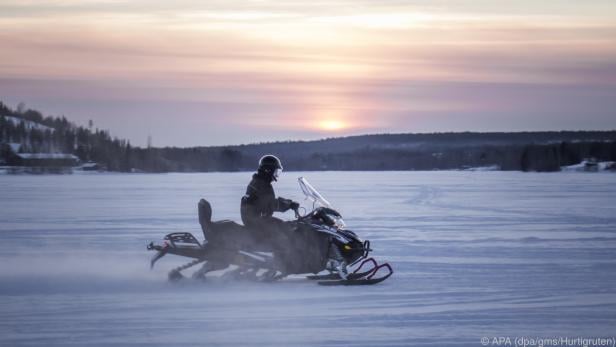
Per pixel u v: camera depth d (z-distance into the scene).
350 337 9.01
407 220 28.34
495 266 15.33
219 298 11.52
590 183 76.94
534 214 31.36
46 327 9.49
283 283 13.15
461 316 10.23
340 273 12.91
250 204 13.01
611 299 11.50
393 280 13.44
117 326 9.55
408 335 9.12
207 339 8.88
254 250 13.05
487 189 62.22
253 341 8.80
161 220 28.44
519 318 10.11
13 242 20.58
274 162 13.17
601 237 21.42
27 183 81.50
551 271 14.55
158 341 8.80
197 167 194.25
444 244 19.77
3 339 8.89
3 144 181.62
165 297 11.61
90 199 45.28
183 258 16.94
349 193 55.28
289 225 13.06
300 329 9.41
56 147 187.50
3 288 12.37
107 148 185.00
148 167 186.62
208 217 13.02
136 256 17.33
